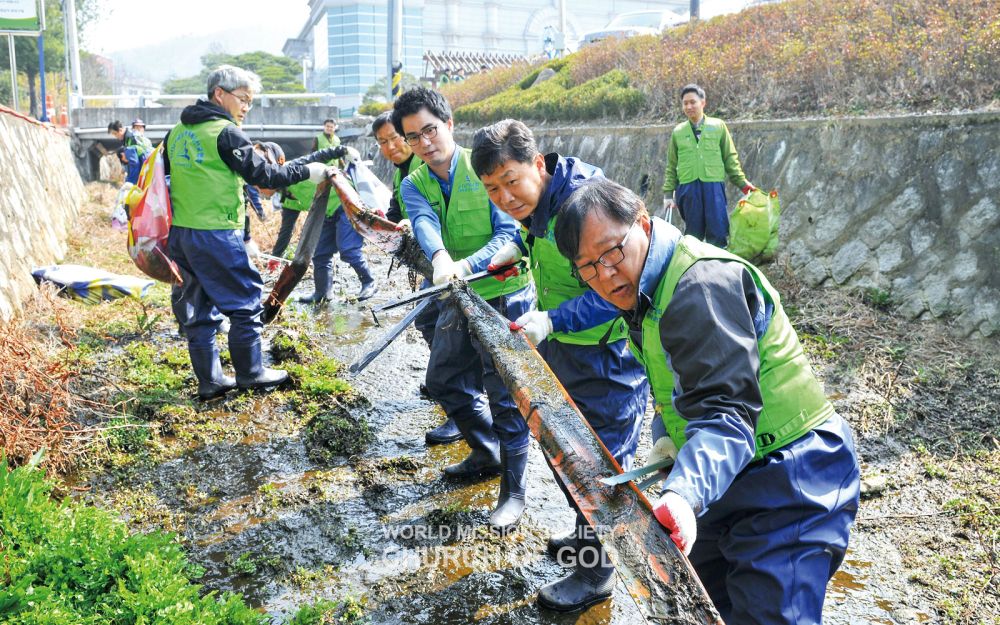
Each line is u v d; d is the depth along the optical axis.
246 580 3.27
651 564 1.73
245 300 4.98
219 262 4.80
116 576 2.72
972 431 4.37
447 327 3.73
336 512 3.81
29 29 13.78
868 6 9.08
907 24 8.30
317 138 11.12
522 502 3.75
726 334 1.79
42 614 2.32
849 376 5.16
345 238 7.84
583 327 2.87
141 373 5.37
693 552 2.25
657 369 2.06
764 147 8.10
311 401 5.09
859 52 7.93
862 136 6.93
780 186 7.71
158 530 3.56
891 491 3.88
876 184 6.68
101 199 15.28
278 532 3.63
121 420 4.62
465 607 3.10
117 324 6.41
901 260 6.28
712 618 1.60
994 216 5.68
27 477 3.10
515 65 20.08
